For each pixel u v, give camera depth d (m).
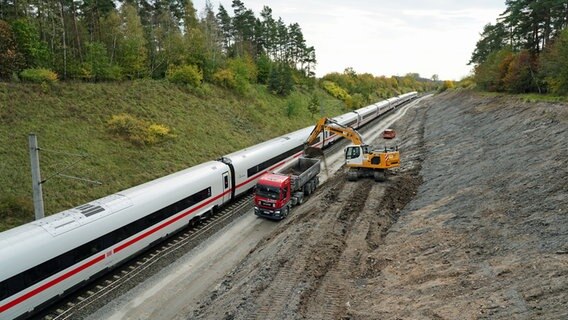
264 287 12.37
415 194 21.47
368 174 24.77
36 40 28.77
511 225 13.00
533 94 35.34
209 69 44.44
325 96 71.25
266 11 71.25
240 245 17.38
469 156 23.64
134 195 15.69
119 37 36.53
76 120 25.45
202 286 14.01
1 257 10.52
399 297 10.91
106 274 14.60
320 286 12.34
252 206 22.41
